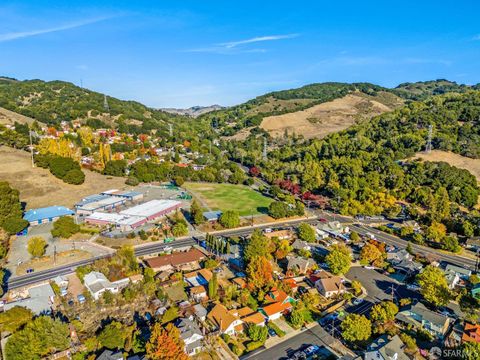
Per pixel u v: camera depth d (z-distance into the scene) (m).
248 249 108.75
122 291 89.00
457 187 174.25
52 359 67.00
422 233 142.75
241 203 184.38
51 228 132.50
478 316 85.69
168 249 118.88
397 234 145.88
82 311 81.44
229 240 127.69
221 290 94.12
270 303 88.00
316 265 111.62
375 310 82.88
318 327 82.69
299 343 76.69
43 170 184.88
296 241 128.88
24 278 96.25
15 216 127.25
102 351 69.25
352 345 76.00
